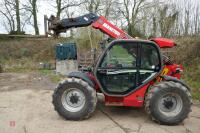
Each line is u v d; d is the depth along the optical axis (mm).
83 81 5492
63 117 5574
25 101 7258
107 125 5277
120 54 5555
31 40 22719
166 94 5344
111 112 6148
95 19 6156
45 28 6609
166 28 17109
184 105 5332
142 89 5574
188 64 11430
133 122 5488
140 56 5543
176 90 5305
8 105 6801
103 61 5574
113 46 5539
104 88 5609
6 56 20062
